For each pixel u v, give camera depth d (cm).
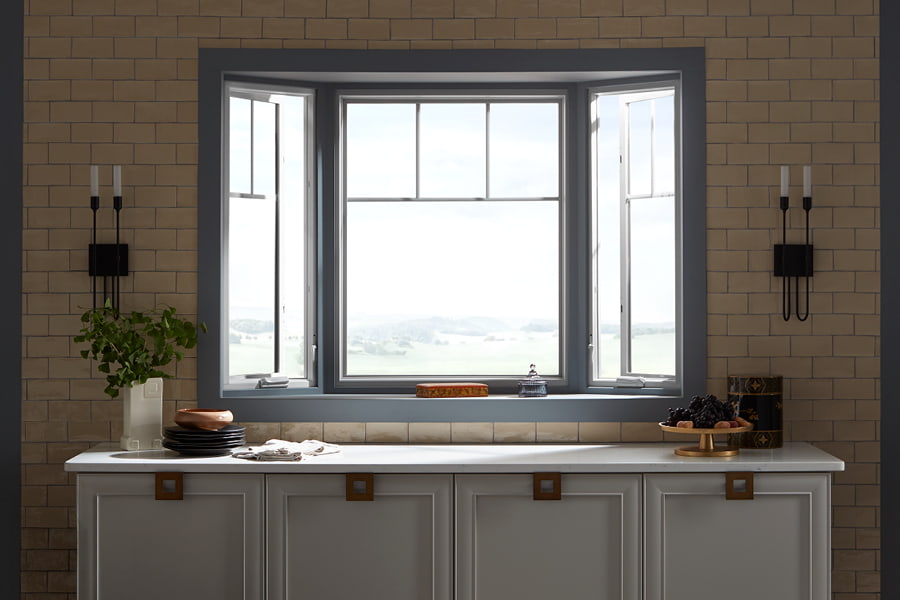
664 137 445
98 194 419
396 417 427
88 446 425
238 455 380
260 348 447
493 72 430
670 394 436
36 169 425
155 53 425
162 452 392
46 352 425
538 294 460
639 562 369
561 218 459
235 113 441
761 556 369
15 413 425
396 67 429
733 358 426
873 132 425
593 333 454
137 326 425
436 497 370
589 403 427
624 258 452
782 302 425
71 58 425
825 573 368
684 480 369
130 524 370
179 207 425
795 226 425
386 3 429
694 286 425
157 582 370
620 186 453
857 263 425
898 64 425
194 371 425
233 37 427
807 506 369
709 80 426
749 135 426
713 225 426
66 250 425
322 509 371
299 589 371
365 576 371
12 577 425
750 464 367
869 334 425
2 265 425
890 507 425
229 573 370
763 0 427
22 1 425
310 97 453
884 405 425
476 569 370
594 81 450
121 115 425
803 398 425
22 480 425
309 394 450
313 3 428
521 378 459
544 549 370
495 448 407
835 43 426
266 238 448
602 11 429
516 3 429
